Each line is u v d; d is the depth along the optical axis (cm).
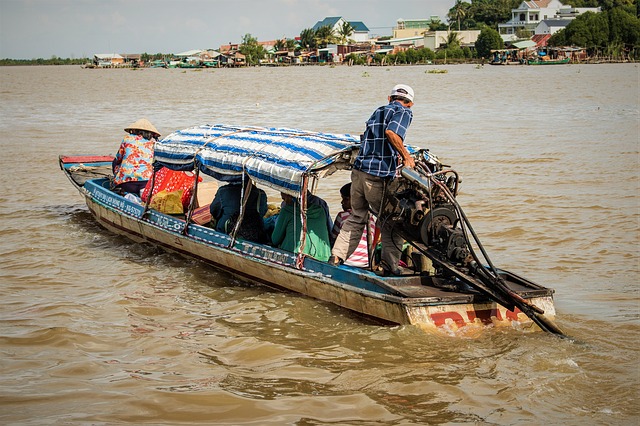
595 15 11025
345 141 832
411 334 688
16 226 1175
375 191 753
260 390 610
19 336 718
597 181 1441
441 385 614
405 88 755
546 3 13850
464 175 1541
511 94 4206
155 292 865
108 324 760
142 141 1201
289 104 3753
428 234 727
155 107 3625
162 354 686
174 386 617
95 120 2883
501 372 635
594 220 1141
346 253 788
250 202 907
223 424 555
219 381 627
